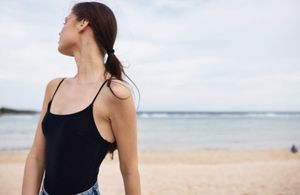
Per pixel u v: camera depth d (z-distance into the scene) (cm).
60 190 152
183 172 1145
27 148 2180
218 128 5394
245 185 912
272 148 2294
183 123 7412
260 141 3009
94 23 163
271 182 947
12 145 2427
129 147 159
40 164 169
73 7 171
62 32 169
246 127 5756
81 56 167
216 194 810
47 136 160
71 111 155
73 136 150
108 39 166
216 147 2409
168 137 3472
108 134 158
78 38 166
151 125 6431
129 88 160
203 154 1806
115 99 152
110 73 167
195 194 808
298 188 862
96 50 166
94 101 154
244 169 1207
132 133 158
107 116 154
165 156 1705
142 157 1658
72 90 164
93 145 152
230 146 2502
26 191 161
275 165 1306
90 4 167
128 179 161
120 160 162
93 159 155
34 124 6197
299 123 7669
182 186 899
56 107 162
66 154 150
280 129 5169
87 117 151
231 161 1477
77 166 151
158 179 1005
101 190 831
